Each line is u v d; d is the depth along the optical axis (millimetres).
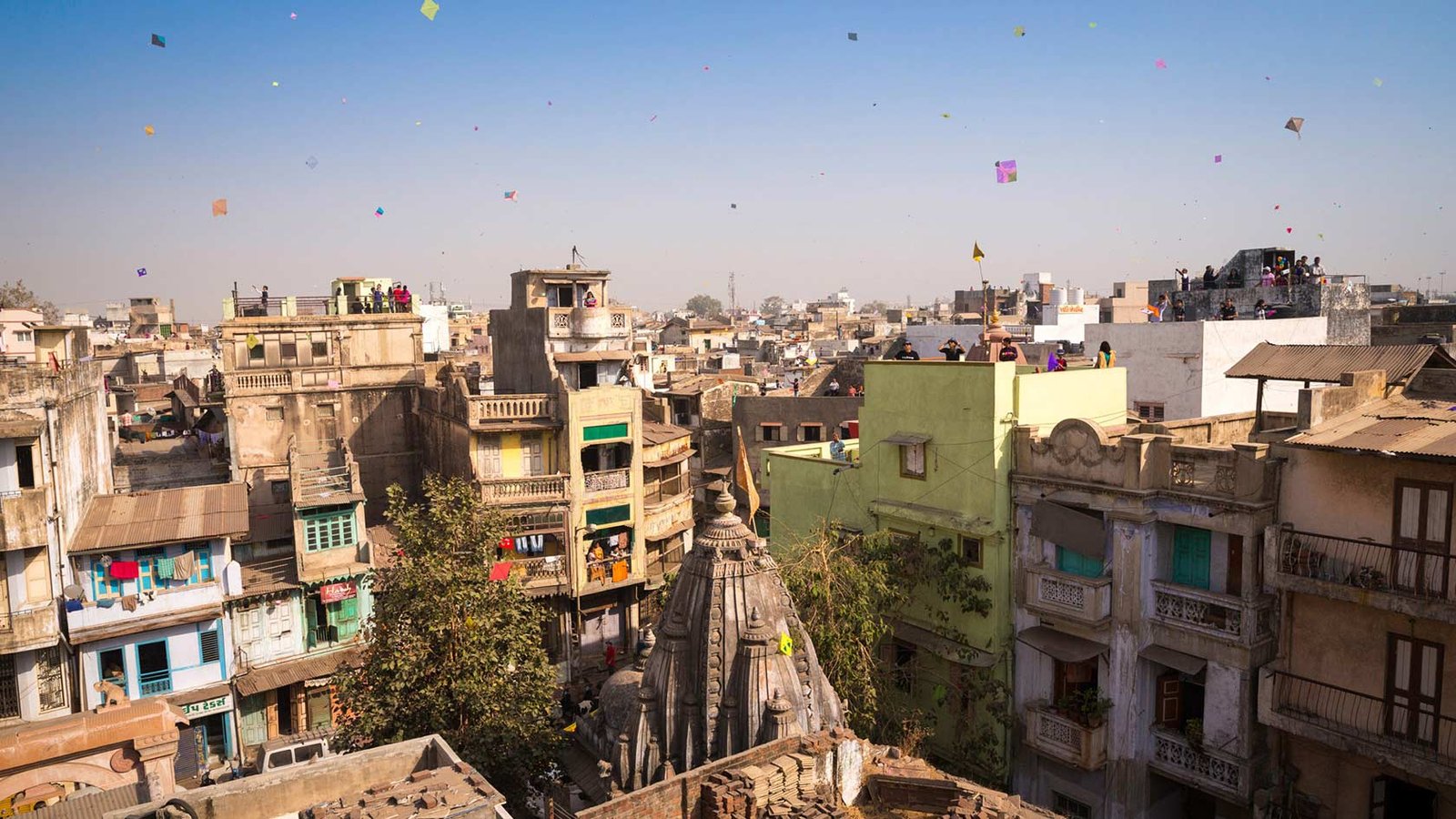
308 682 35406
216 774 32469
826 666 24078
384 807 13672
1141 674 23922
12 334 51312
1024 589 26125
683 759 18172
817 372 64938
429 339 87750
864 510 30000
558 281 48938
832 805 16609
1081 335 60531
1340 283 42344
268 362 50125
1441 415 20547
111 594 31859
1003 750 26578
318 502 35969
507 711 23562
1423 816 20953
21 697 29891
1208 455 22422
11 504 28984
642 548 44781
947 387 27078
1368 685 20297
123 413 65938
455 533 24812
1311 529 21016
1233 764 22109
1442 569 18875
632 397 44188
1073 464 24844
